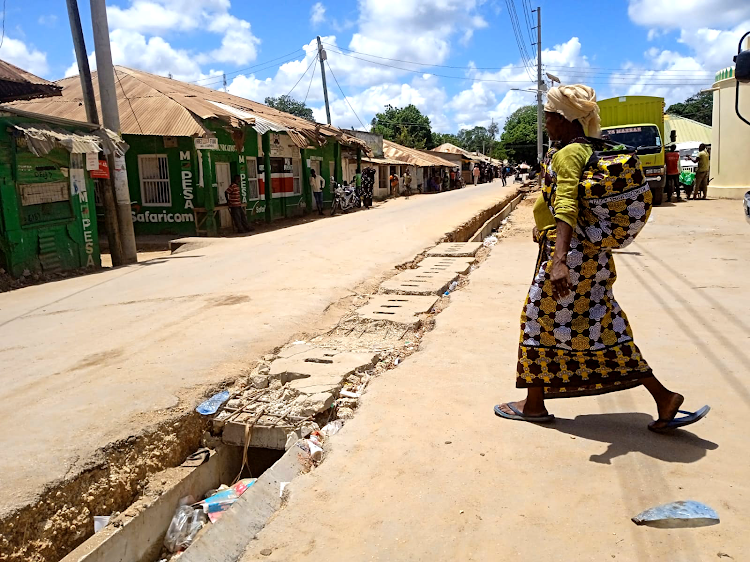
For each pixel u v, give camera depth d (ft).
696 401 12.10
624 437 10.61
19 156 32.24
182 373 14.96
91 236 38.24
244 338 17.97
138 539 10.22
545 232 10.24
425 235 45.16
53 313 23.56
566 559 7.47
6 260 31.81
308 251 38.40
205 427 13.07
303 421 12.49
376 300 22.58
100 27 38.83
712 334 16.70
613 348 10.25
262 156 68.64
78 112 57.36
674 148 70.64
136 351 17.16
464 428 11.21
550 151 10.17
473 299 22.03
